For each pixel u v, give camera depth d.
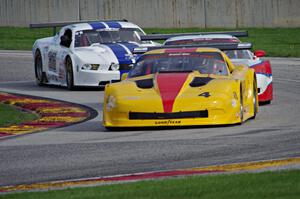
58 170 29.48
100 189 24.98
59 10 128.62
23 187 26.69
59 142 36.19
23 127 42.69
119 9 125.44
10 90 63.78
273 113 45.44
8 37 118.44
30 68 81.25
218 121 38.66
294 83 63.06
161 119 38.50
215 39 52.88
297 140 34.00
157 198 23.17
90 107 51.25
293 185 24.30
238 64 47.19
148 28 124.06
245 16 119.19
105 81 61.09
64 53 63.31
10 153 33.56
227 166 28.81
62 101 54.91
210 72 41.81
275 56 87.31
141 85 40.28
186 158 30.78
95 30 64.12
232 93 39.28
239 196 23.09
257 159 30.02
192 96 38.69
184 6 122.19
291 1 117.38
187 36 53.81
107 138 36.84
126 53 61.62
